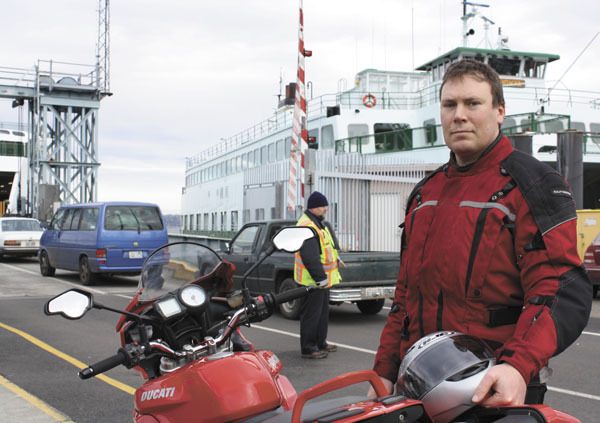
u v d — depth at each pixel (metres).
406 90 26.70
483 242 2.38
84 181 36.00
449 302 2.45
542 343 2.12
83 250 17.16
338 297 10.89
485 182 2.44
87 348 8.91
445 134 2.56
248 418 2.53
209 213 31.41
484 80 2.48
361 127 23.56
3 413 5.57
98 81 35.91
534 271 2.28
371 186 17.69
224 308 3.45
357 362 7.95
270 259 11.70
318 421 2.09
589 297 2.26
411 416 2.13
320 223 8.48
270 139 26.55
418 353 2.27
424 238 2.56
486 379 2.09
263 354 2.96
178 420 2.61
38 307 13.09
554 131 22.31
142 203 17.27
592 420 5.50
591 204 27.75
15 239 25.45
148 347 2.92
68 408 5.98
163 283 3.46
